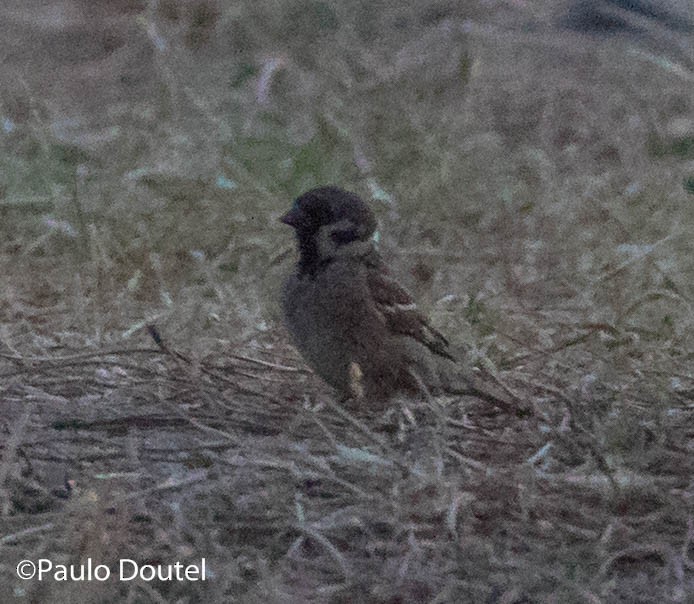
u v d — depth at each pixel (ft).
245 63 59.62
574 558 25.23
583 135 57.57
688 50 63.67
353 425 30.42
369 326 32.14
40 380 33.37
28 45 64.23
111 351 33.22
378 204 46.73
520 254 44.62
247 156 48.83
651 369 34.76
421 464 28.68
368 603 23.97
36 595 23.12
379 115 52.47
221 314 38.14
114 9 66.13
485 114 58.70
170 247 43.47
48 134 51.03
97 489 26.23
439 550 25.59
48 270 42.65
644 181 51.37
